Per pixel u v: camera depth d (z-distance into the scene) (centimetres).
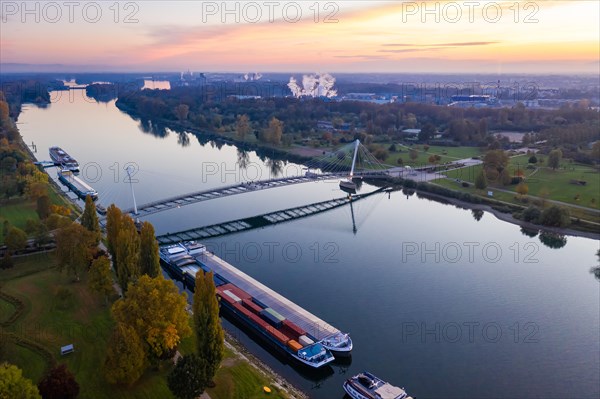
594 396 11544
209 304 9956
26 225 18738
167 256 18225
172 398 10069
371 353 13225
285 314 14475
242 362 11881
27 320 12812
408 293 16775
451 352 13288
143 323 10544
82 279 15225
